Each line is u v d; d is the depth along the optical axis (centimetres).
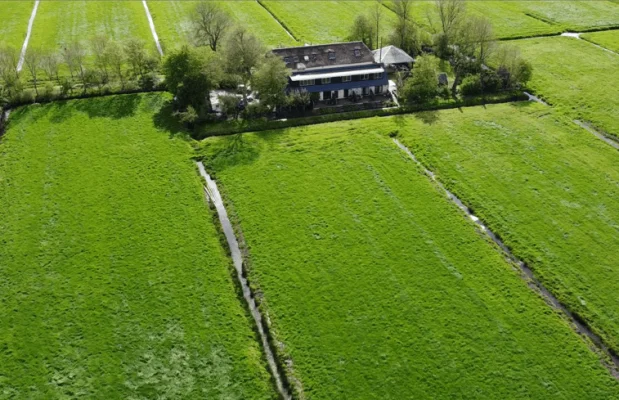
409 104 9669
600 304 5741
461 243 6531
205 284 5959
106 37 11569
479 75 10131
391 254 6353
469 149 8356
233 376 5016
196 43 11225
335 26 13762
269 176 7694
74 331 5384
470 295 5822
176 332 5409
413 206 7131
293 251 6400
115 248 6394
